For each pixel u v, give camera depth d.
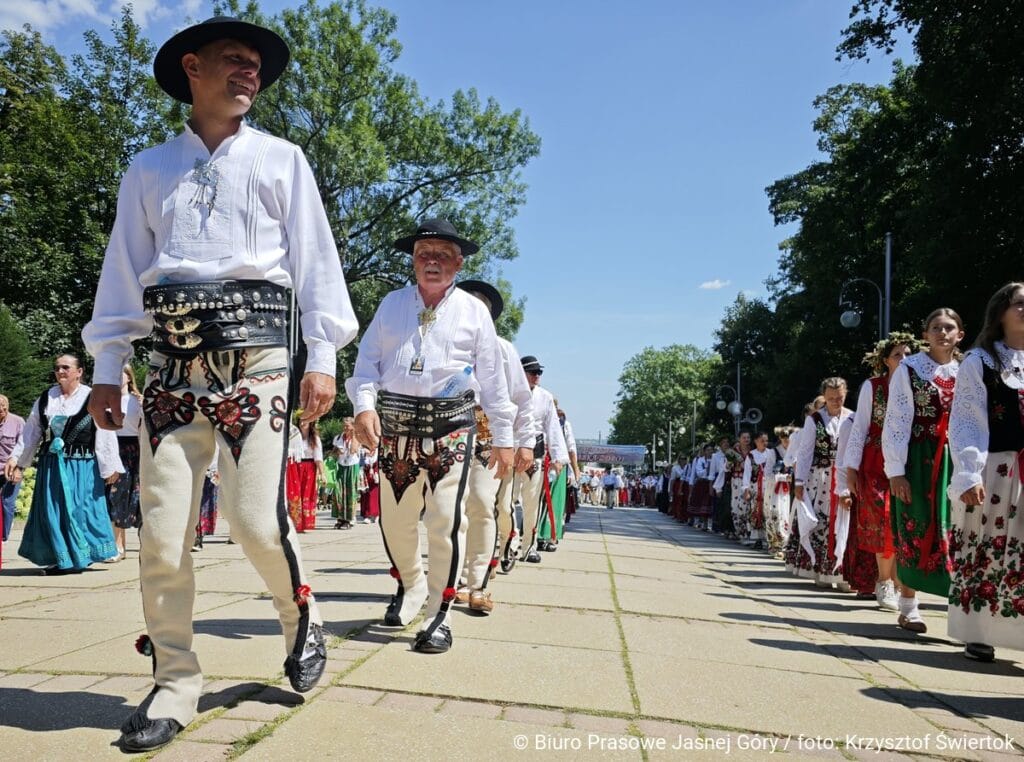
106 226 32.03
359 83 32.22
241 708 2.75
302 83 31.44
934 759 2.71
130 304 2.77
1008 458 4.39
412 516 4.27
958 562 4.54
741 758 2.58
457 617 4.67
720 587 7.14
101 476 7.02
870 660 4.27
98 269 29.08
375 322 4.33
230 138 2.75
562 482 10.34
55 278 27.84
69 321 28.66
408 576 4.41
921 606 6.62
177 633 2.58
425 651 3.70
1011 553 4.31
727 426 56.28
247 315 2.65
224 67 2.71
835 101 34.88
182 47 2.74
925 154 25.23
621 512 31.50
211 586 5.60
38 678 3.12
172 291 2.60
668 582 7.12
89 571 6.94
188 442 2.64
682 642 4.33
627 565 8.34
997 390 4.41
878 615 6.02
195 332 2.60
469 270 35.06
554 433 9.26
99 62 33.22
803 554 8.02
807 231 32.16
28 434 6.82
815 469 7.65
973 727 3.09
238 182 2.71
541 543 9.40
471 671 3.39
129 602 5.03
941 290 21.08
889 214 28.66
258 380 2.67
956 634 4.49
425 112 34.94
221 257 2.65
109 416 2.73
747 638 4.64
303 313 2.85
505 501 6.63
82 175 29.84
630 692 3.23
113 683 3.06
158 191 2.71
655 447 112.62
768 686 3.50
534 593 5.78
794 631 5.03
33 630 4.07
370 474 15.24
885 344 6.29
